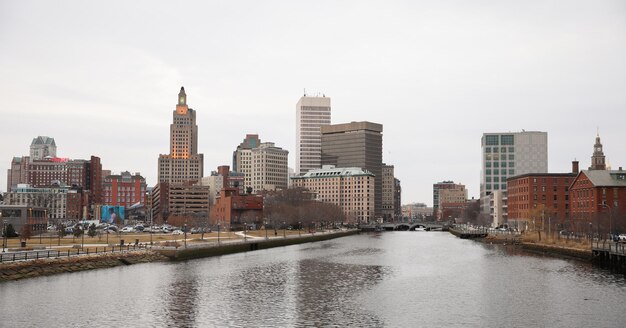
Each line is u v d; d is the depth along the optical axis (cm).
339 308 8500
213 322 7556
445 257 16550
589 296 9369
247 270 12838
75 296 9131
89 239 17925
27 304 8456
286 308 8475
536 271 12675
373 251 19062
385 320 7725
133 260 13788
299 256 16750
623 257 12331
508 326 7388
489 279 11500
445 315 8044
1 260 10719
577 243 17750
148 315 7931
